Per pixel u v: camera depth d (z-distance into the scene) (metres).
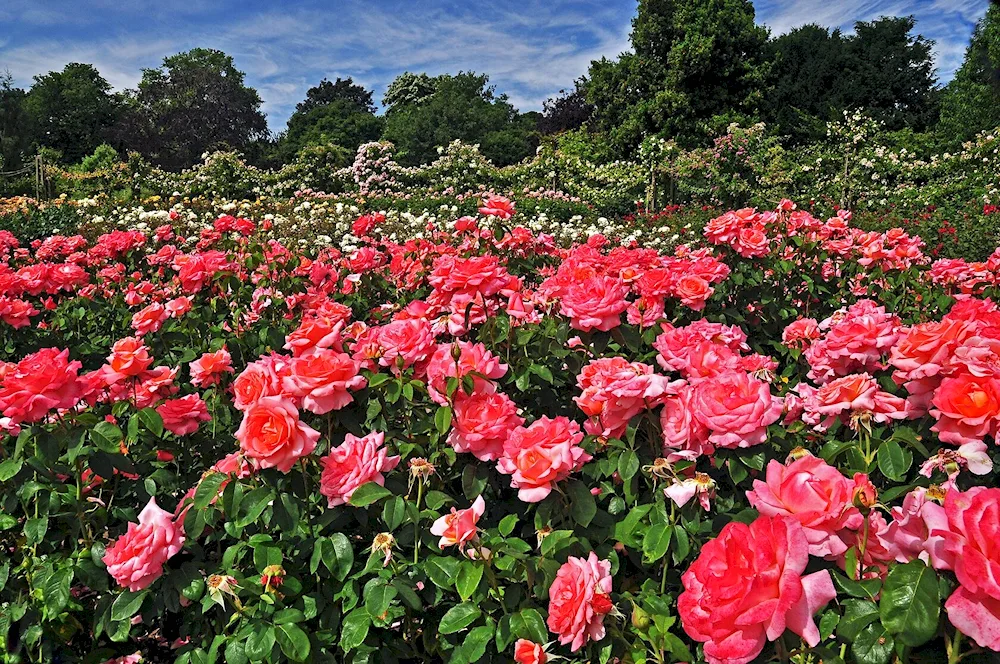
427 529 1.77
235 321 3.52
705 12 29.16
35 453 1.91
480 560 1.55
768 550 1.02
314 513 1.90
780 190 16.41
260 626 1.62
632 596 1.59
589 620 1.40
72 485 2.10
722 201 16.80
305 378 1.76
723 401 1.52
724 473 1.86
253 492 1.70
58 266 4.19
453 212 11.37
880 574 1.34
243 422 1.65
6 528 1.96
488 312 2.65
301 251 5.05
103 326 4.16
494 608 1.67
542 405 2.43
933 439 1.91
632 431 1.74
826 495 1.22
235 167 17.31
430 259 3.95
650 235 10.73
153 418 2.08
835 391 1.83
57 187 19.20
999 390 1.50
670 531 1.54
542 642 1.52
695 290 3.14
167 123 52.09
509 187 19.23
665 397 1.69
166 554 1.74
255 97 57.00
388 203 14.24
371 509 1.80
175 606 1.77
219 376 2.39
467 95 56.22
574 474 1.89
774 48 33.69
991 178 16.23
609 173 18.83
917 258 4.14
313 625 1.83
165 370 2.31
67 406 1.90
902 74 33.81
